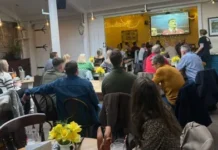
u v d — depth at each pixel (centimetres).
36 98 335
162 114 156
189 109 327
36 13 1038
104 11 969
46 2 937
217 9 800
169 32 1028
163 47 963
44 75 388
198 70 459
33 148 156
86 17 996
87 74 502
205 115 337
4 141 212
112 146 199
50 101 334
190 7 853
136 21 1197
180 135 162
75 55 1060
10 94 303
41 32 1102
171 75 360
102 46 999
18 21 1064
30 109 386
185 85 335
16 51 1048
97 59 754
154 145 147
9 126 215
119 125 274
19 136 228
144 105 158
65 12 1016
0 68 421
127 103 272
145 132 153
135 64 942
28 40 1106
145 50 866
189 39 1021
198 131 160
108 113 277
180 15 999
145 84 158
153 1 876
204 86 434
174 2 858
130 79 297
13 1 920
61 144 168
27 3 945
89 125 300
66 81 300
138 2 896
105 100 282
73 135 168
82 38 1034
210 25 816
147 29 1173
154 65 383
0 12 983
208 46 718
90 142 204
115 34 1250
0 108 294
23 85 571
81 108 292
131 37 1220
